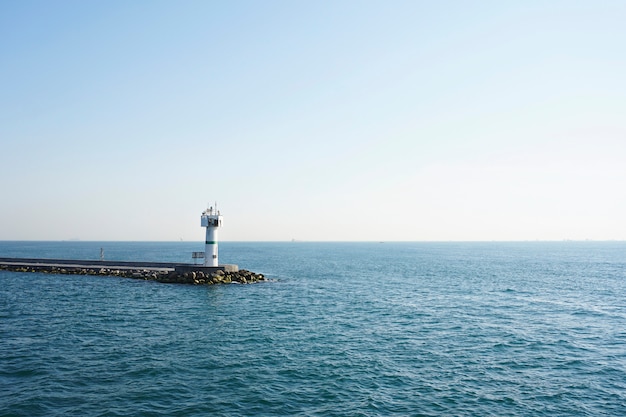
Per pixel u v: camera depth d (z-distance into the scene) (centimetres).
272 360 2606
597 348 2992
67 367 2394
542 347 3003
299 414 1873
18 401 1919
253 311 4266
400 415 1888
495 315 4184
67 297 4928
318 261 13950
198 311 4194
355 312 4288
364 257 17200
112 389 2089
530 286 6812
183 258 14512
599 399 2091
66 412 1822
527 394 2144
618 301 5206
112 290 5575
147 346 2862
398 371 2453
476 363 2625
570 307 4728
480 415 1903
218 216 6844
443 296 5550
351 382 2267
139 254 17788
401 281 7475
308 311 4309
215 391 2100
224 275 6638
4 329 3288
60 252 18962
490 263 13212
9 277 7012
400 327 3600
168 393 2058
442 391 2169
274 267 10938
